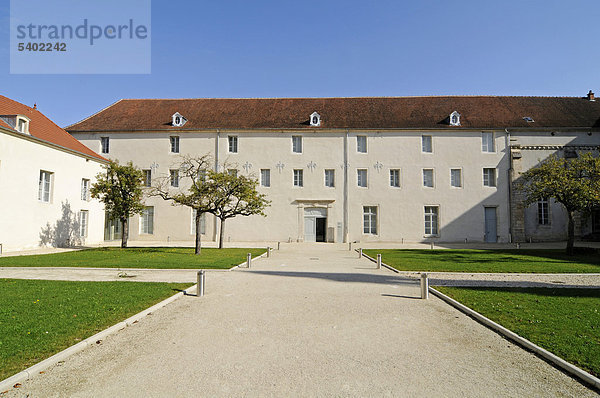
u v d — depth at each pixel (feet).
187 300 26.13
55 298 25.30
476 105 104.06
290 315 22.18
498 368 14.67
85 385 12.80
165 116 102.89
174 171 96.63
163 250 66.44
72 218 78.84
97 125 99.30
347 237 94.79
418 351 16.47
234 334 18.57
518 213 93.09
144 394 12.16
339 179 96.58
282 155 97.30
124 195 70.64
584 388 13.01
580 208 59.00
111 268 41.96
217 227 95.96
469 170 95.96
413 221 95.35
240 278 35.76
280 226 95.81
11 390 12.33
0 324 18.74
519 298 26.89
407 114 101.96
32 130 71.36
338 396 12.10
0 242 61.16
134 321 20.74
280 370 14.15
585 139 93.97
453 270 42.45
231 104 108.17
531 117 98.43
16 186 64.34
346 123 99.04
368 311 23.34
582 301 25.98
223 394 12.17
